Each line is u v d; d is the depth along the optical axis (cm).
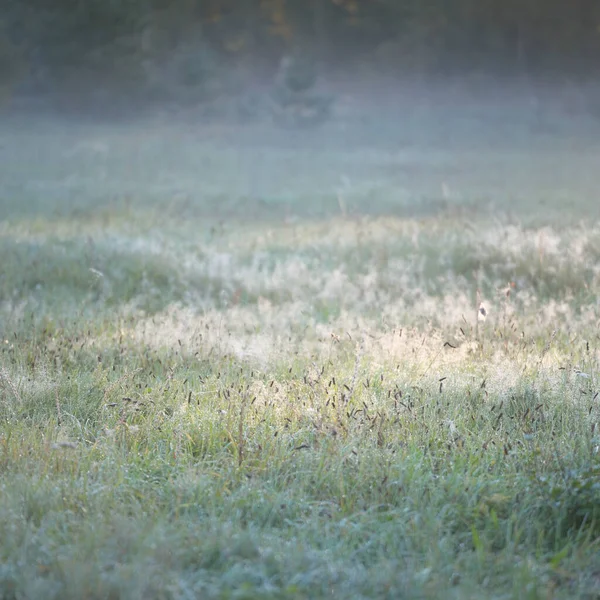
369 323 1484
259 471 898
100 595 666
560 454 919
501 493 838
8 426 1012
